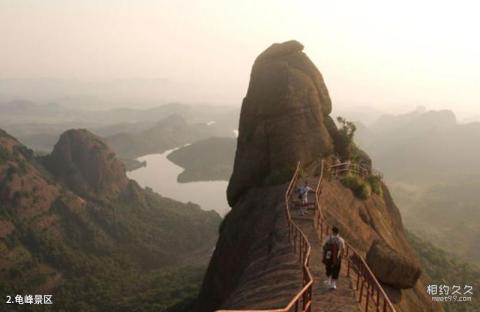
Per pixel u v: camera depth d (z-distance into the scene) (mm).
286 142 39375
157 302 118938
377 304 13883
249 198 36688
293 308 14875
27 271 174000
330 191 32344
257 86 43906
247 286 19469
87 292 156625
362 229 31031
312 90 42469
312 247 21562
